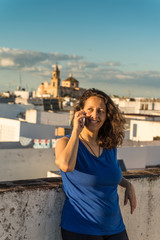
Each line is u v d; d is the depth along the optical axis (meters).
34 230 2.08
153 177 2.83
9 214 1.95
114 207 2.08
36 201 2.07
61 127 26.23
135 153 18.52
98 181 1.96
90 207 1.97
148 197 2.81
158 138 24.36
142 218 2.79
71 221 2.00
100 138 2.17
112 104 2.18
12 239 1.98
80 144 2.03
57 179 2.41
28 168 15.52
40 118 31.55
